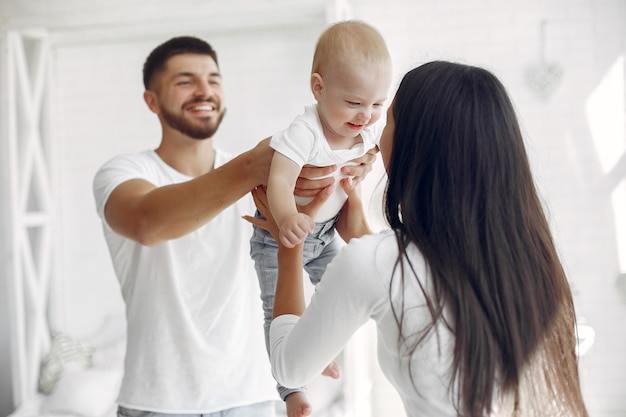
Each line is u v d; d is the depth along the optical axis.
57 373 3.95
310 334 1.19
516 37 3.82
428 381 1.15
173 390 1.95
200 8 3.70
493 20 3.83
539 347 1.17
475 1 3.83
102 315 4.32
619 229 3.78
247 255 2.05
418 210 1.19
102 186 1.99
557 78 3.78
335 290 1.17
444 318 1.13
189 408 1.95
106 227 2.04
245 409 2.03
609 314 3.78
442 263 1.14
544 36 3.79
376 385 4.01
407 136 1.20
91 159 4.28
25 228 4.01
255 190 1.61
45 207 4.17
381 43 1.44
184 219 1.72
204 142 2.25
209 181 1.65
